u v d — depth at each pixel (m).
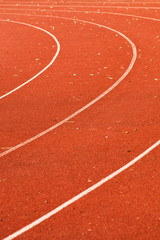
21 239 14.79
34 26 61.75
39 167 20.08
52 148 22.12
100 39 49.38
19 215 16.20
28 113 27.64
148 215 15.77
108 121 25.36
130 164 19.89
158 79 33.31
